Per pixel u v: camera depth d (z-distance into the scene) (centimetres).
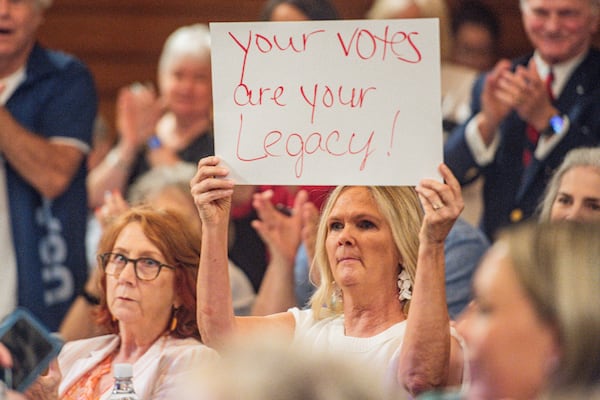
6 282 1029
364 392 375
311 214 895
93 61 1641
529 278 427
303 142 664
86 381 726
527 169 957
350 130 659
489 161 976
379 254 670
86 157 1083
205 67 1240
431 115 650
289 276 912
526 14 969
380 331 670
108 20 1641
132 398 649
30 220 1038
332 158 660
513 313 430
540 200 837
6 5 1031
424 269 628
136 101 1250
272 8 1040
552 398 405
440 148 649
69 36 1639
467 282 852
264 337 394
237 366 380
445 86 1146
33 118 1058
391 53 655
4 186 1035
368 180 656
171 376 698
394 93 654
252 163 667
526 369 429
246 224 1046
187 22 1645
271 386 373
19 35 1040
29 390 691
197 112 1235
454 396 490
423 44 651
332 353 388
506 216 969
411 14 1127
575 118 947
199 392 383
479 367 446
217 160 666
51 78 1068
